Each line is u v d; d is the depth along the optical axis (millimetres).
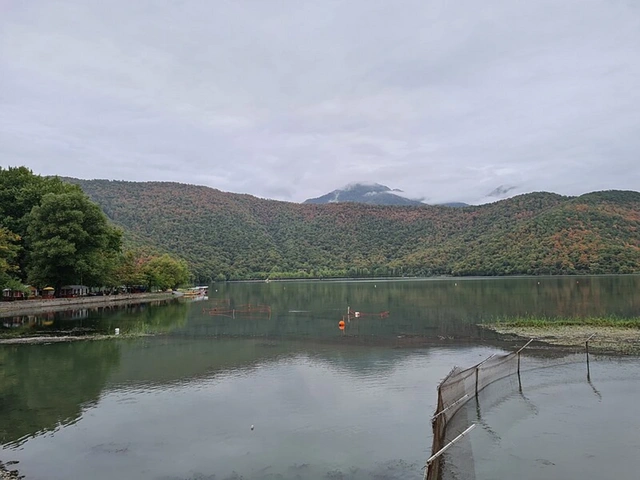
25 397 22547
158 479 14180
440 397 16453
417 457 15602
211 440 17141
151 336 41844
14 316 60438
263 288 158500
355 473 14492
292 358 31578
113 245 87562
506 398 22109
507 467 14961
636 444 16844
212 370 28078
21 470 14820
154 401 21844
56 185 80875
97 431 18062
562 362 29453
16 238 67938
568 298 77125
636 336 37969
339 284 178000
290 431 17969
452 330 43906
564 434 17719
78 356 32344
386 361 30359
